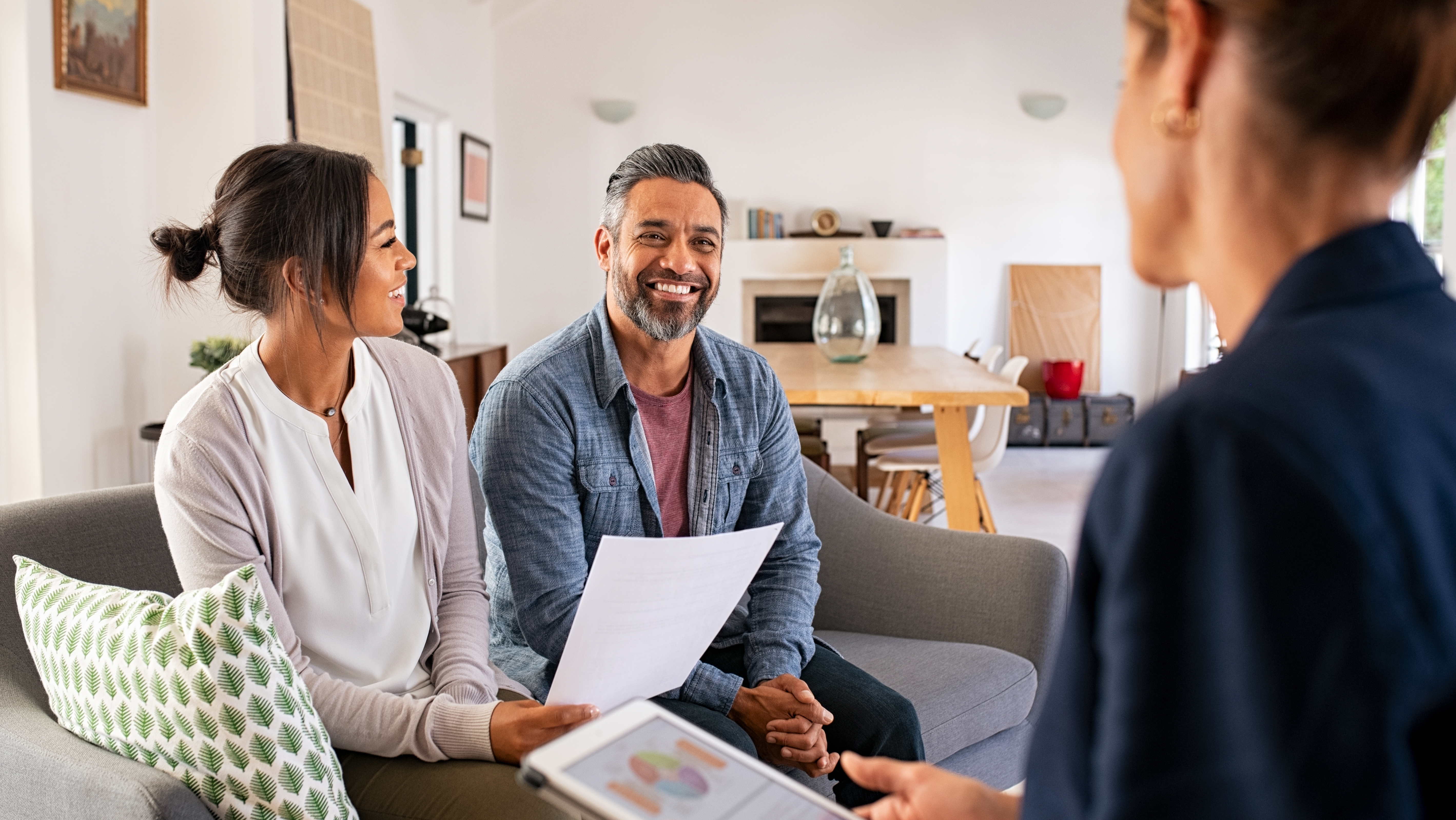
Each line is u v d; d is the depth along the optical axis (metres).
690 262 1.65
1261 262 0.49
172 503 1.32
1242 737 0.40
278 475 1.37
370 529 1.44
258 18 4.05
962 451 3.45
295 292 1.36
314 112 4.64
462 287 6.94
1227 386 0.44
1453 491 0.42
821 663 1.77
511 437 1.63
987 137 7.46
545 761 0.73
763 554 1.53
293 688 1.18
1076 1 7.31
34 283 3.39
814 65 7.47
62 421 3.52
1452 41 0.46
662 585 1.40
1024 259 7.52
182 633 1.14
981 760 1.90
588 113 7.49
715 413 1.77
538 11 7.44
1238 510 0.41
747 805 0.73
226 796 1.14
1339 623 0.39
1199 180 0.51
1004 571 2.07
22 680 1.37
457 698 1.44
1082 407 7.32
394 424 1.50
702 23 7.46
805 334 7.59
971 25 7.38
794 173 7.55
